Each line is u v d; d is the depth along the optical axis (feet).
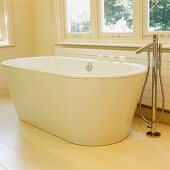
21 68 8.84
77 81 7.04
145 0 9.53
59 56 12.33
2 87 13.60
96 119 7.36
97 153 7.25
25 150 7.54
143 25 9.76
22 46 14.10
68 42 12.39
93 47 11.09
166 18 9.24
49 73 7.75
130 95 7.45
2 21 13.84
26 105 9.35
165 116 9.15
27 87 8.93
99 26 11.34
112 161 6.81
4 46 13.43
